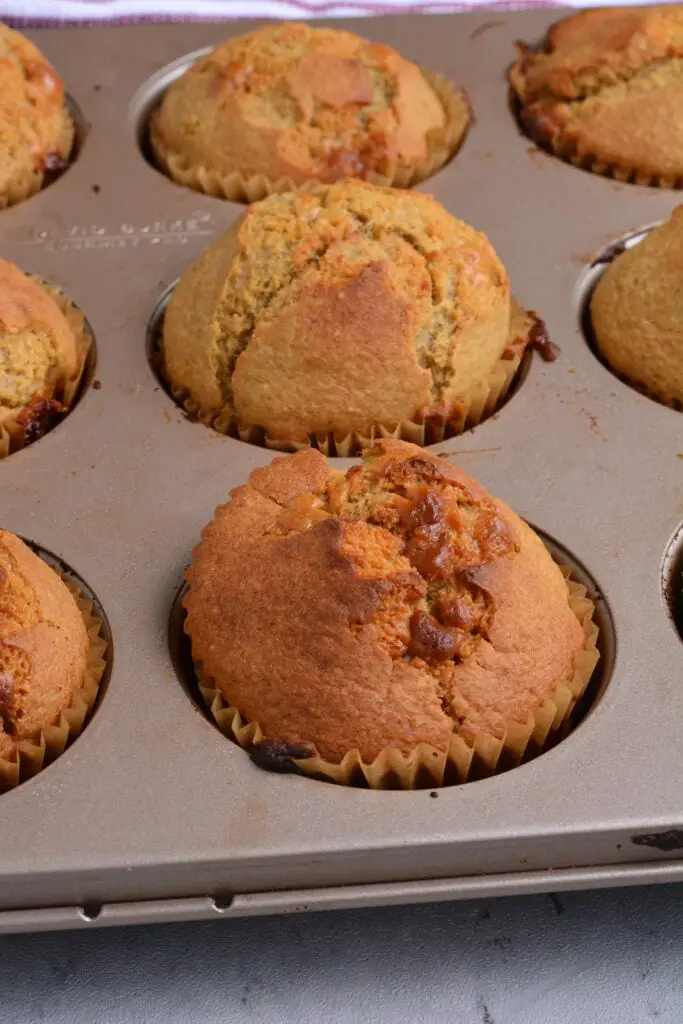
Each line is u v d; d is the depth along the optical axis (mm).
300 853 294
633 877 301
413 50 433
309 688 303
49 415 358
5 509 340
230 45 408
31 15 439
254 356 348
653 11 413
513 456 350
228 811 299
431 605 308
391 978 301
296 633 305
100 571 331
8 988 299
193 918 297
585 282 385
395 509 313
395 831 296
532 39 438
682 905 309
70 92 423
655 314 363
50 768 304
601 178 405
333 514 315
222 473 346
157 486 344
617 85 408
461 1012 298
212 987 300
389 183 399
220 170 398
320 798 300
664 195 401
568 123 409
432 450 351
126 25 441
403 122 400
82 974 301
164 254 385
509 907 308
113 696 314
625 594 329
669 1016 297
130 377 363
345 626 303
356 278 345
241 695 309
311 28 411
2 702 304
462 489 317
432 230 356
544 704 310
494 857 299
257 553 313
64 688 310
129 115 418
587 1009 298
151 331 375
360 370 345
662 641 323
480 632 307
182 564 332
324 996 299
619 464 349
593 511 341
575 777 303
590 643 323
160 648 321
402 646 304
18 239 387
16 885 293
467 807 299
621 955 303
